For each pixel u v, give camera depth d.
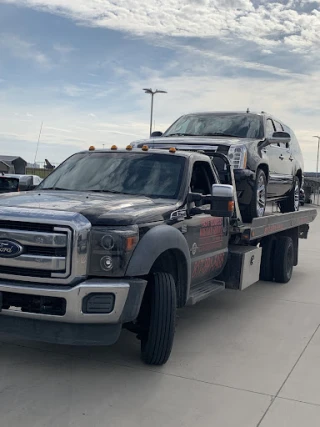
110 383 4.66
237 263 6.92
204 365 5.21
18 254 4.39
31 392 4.41
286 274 9.62
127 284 4.46
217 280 6.96
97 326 4.48
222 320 6.96
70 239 4.32
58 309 4.43
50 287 4.35
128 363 5.17
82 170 6.25
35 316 4.42
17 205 4.69
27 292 4.36
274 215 8.48
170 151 6.15
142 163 6.08
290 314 7.39
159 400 4.35
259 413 4.18
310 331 6.55
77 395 4.39
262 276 9.66
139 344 5.75
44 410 4.09
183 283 5.50
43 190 5.95
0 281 4.48
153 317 4.88
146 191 5.75
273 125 9.50
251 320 7.00
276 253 9.49
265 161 8.30
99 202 4.97
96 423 3.90
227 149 7.68
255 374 5.02
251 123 8.81
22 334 4.55
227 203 5.44
